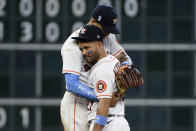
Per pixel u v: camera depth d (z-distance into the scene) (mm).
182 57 40625
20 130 40781
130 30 40469
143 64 40438
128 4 40469
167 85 40531
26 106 40688
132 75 17359
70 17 40438
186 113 40531
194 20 40688
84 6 40375
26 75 40656
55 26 40531
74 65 17562
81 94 17406
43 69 40656
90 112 17641
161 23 40594
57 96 40656
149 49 40531
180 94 40562
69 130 18234
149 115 40469
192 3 40688
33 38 40594
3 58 40688
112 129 17359
